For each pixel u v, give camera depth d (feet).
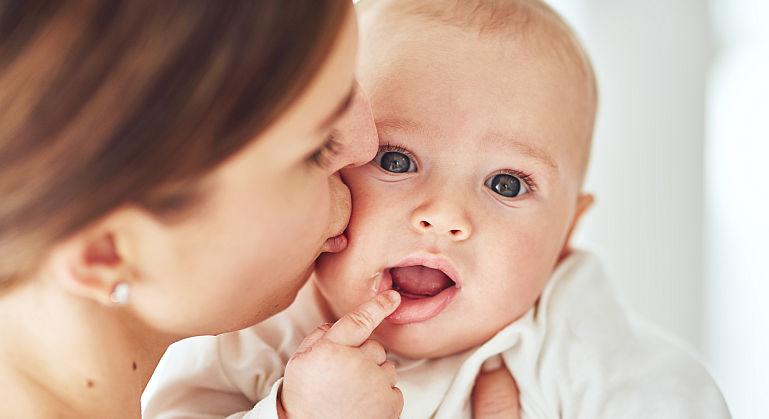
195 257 2.24
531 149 3.11
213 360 3.43
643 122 6.94
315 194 2.41
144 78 1.93
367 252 2.99
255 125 2.06
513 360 3.29
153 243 2.18
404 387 3.22
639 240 6.97
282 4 2.03
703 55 6.85
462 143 3.04
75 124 1.94
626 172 6.97
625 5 6.91
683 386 3.30
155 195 2.06
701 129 6.86
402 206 2.99
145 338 2.50
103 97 1.93
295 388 2.73
